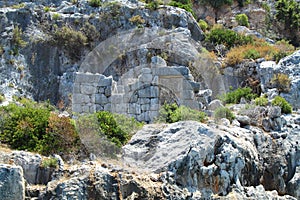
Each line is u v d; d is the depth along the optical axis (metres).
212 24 32.41
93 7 27.03
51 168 13.25
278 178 16.12
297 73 22.11
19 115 15.03
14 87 22.12
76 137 14.40
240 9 36.50
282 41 30.33
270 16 35.75
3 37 23.55
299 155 16.86
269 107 17.84
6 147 14.14
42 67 23.78
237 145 14.90
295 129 17.52
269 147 16.47
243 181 14.77
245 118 17.19
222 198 13.97
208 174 14.11
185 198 13.58
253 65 23.83
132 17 26.56
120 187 13.11
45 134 14.48
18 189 12.42
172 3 29.77
